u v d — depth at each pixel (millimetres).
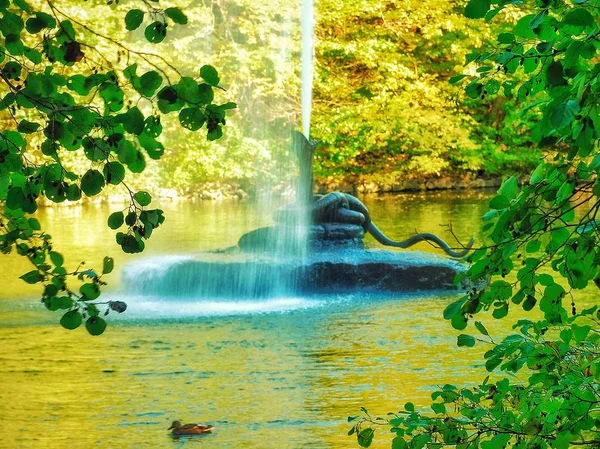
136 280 17375
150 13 3805
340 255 17734
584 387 4289
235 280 16969
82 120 4016
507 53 3867
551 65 3578
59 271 4379
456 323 4281
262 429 9164
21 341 13492
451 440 4641
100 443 8805
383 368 11492
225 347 12969
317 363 11867
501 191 4070
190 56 32125
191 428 9078
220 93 32469
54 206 33719
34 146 20516
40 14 4023
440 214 29250
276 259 17516
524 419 4559
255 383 10953
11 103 4059
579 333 4352
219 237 25062
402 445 4703
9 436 9031
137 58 27625
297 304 16281
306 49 23859
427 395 10172
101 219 29328
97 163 4133
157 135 3959
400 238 23875
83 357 12438
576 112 3377
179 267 17188
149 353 12656
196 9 31734
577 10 3396
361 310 15617
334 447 8547
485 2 3666
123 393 10609
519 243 4062
